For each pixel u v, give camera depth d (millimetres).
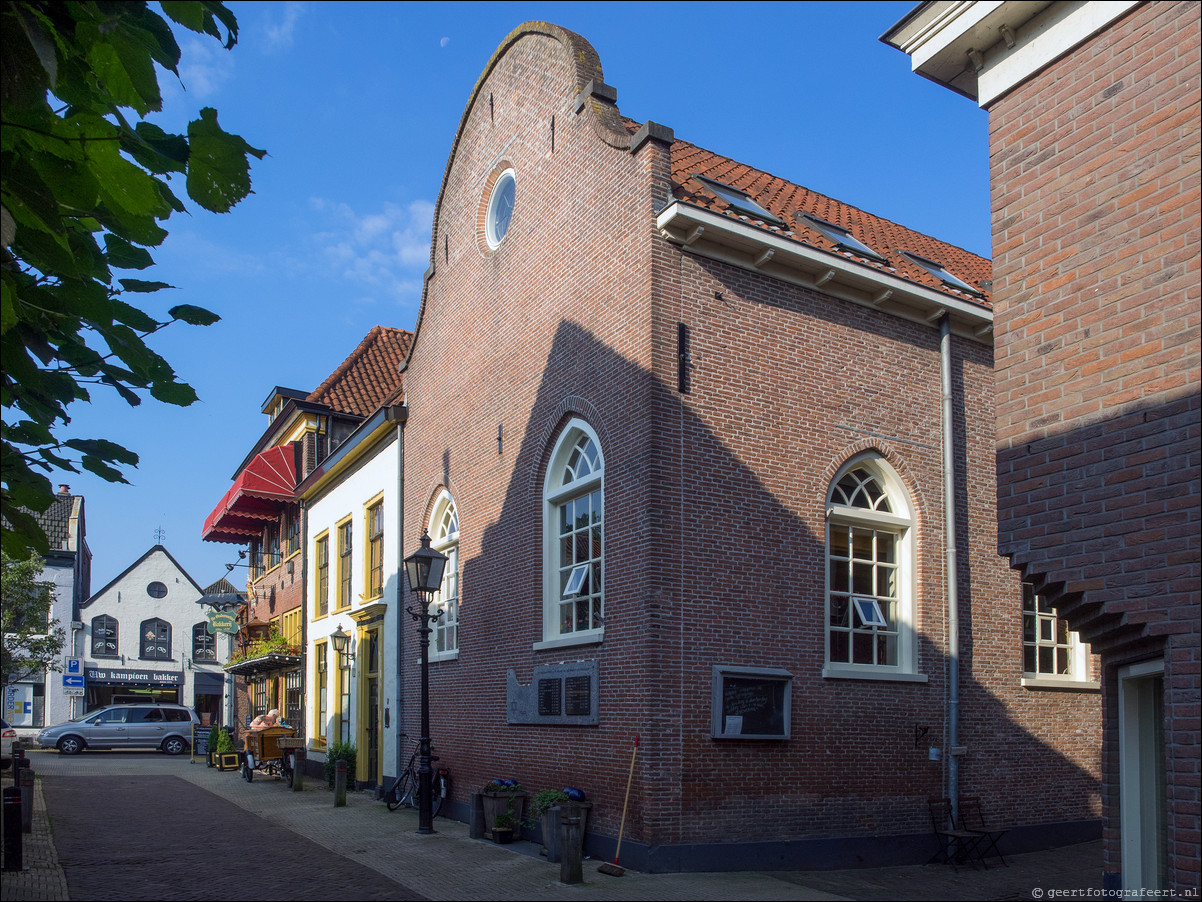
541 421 13453
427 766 13180
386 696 17875
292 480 24922
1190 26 7016
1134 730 7477
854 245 13766
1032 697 13844
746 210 12516
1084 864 12148
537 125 14219
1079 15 7734
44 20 3820
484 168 15883
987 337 14328
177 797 17297
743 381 11961
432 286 17578
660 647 10758
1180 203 6953
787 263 12438
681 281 11648
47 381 4887
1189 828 6410
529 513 13500
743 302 12141
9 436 4992
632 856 10477
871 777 12047
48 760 27609
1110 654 7500
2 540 5090
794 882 10195
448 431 16391
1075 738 14141
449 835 12859
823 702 11875
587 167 12867
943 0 8367
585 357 12539
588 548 12430
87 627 41219
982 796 13031
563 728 12125
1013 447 7895
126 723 32969
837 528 12789
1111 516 7125
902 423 13391
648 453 11117
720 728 10898
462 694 14953
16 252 4328
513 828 12352
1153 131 7172
